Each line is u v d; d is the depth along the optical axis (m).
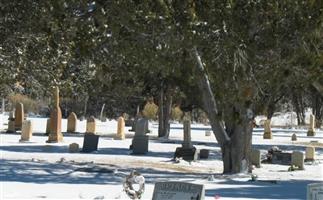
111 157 28.03
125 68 20.20
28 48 15.65
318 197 8.93
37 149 30.20
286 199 14.91
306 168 27.58
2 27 15.08
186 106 42.97
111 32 15.36
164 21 14.44
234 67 16.22
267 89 21.08
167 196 8.36
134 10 14.23
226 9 14.55
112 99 70.56
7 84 17.80
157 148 34.72
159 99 45.19
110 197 13.47
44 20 15.08
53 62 16.45
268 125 51.25
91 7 15.41
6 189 14.78
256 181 20.03
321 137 57.34
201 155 30.61
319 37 16.83
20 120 43.22
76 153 29.17
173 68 17.44
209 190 16.27
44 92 19.55
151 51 16.06
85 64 20.02
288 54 16.89
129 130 53.84
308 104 80.94
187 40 14.74
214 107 23.23
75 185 16.23
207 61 16.33
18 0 14.97
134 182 13.15
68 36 15.51
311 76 17.89
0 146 30.89
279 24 15.70
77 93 22.20
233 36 15.09
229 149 23.47
